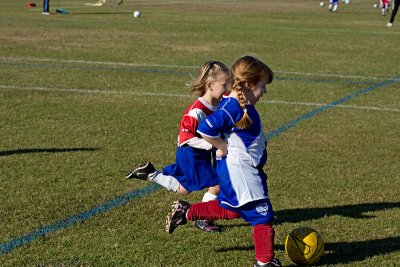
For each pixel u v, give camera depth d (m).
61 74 14.06
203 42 20.77
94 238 5.40
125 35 22.20
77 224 5.70
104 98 11.62
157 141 8.77
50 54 17.11
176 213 5.02
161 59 16.75
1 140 8.56
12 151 8.05
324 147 8.70
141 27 25.38
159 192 6.69
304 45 20.91
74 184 6.83
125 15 31.52
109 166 7.53
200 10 36.81
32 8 35.06
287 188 6.88
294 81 14.01
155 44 19.88
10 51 17.38
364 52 19.52
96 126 9.48
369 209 6.27
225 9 38.31
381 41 22.81
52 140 8.64
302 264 4.92
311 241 4.89
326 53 19.05
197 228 5.72
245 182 4.77
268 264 4.73
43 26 24.64
